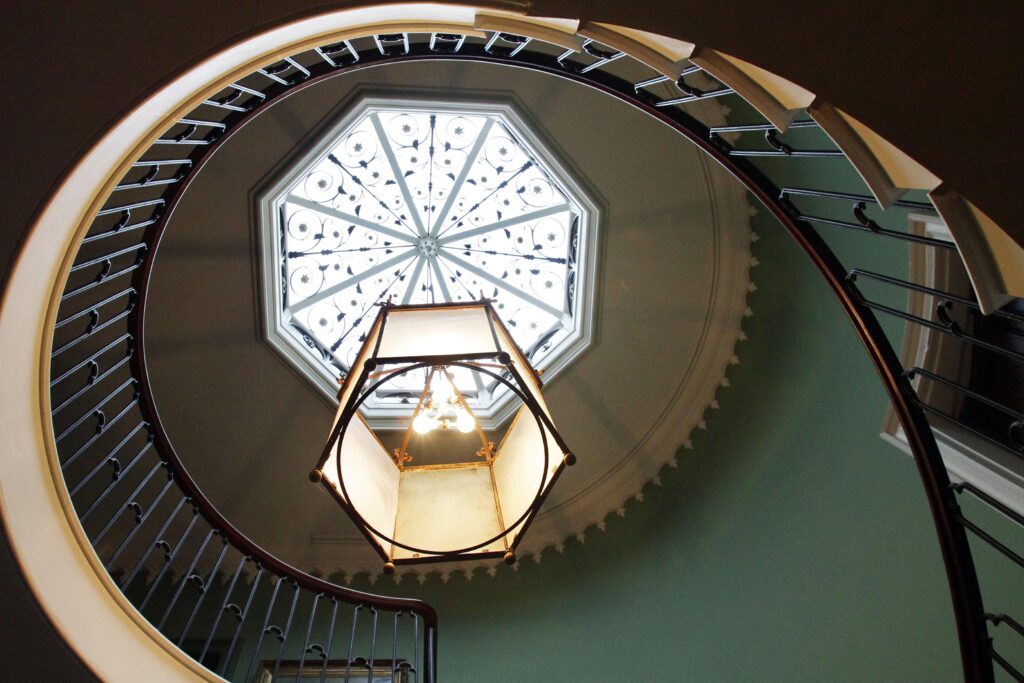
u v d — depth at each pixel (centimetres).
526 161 682
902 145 191
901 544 500
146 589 623
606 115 604
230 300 614
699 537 631
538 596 652
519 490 319
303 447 668
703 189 622
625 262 649
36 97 204
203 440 652
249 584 641
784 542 572
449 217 710
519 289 721
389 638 614
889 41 181
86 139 212
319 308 690
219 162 566
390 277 714
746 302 648
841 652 499
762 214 623
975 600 262
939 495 270
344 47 347
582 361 676
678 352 670
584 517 686
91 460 618
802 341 614
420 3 218
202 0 199
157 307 603
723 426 662
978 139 186
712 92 275
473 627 633
